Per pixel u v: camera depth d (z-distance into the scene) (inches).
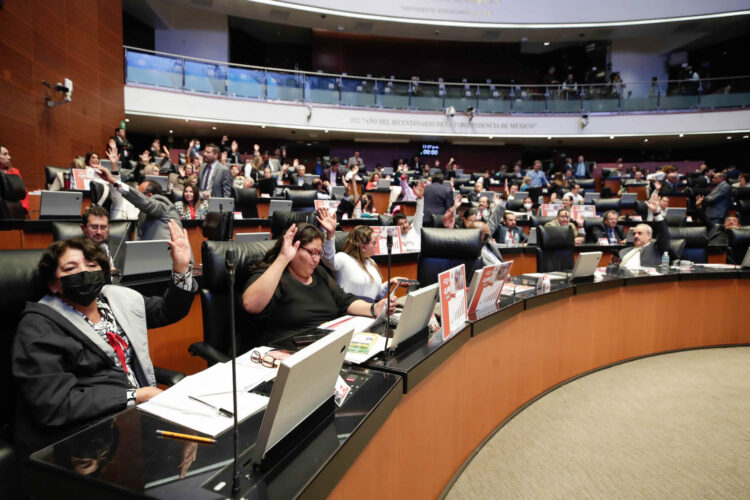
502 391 100.7
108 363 55.6
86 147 329.4
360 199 307.1
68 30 307.9
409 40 636.7
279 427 35.4
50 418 45.6
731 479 82.0
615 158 658.2
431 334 72.7
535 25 560.1
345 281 107.4
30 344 48.7
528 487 78.7
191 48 541.0
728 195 276.5
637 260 174.6
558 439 95.9
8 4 244.4
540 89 541.3
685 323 159.9
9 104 244.4
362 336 66.3
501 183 437.7
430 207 232.5
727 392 122.6
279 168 413.7
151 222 147.7
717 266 176.6
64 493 33.0
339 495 42.7
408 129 523.5
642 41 633.6
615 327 143.7
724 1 531.2
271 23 591.8
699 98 522.0
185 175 323.0
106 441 37.2
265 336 78.0
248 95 462.9
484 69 652.1
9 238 146.7
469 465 85.0
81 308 56.3
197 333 110.1
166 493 30.8
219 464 34.5
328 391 42.8
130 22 517.0
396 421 56.9
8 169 194.4
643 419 105.9
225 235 127.2
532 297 108.7
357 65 626.8
